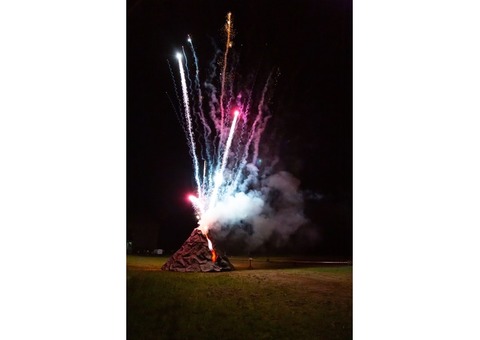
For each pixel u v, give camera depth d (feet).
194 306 25.50
